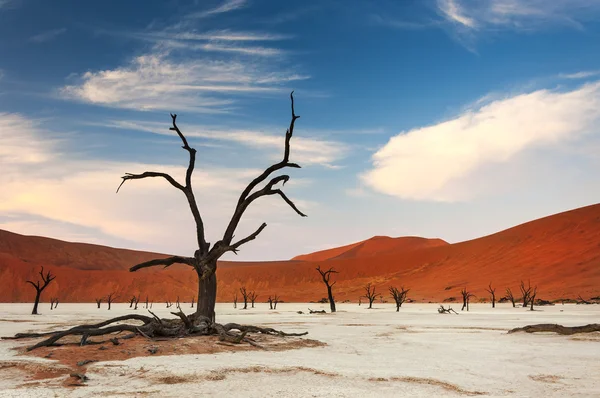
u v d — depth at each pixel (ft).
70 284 476.13
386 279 496.23
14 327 98.94
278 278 555.69
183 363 43.80
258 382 36.99
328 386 35.96
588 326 82.94
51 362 43.52
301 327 104.01
